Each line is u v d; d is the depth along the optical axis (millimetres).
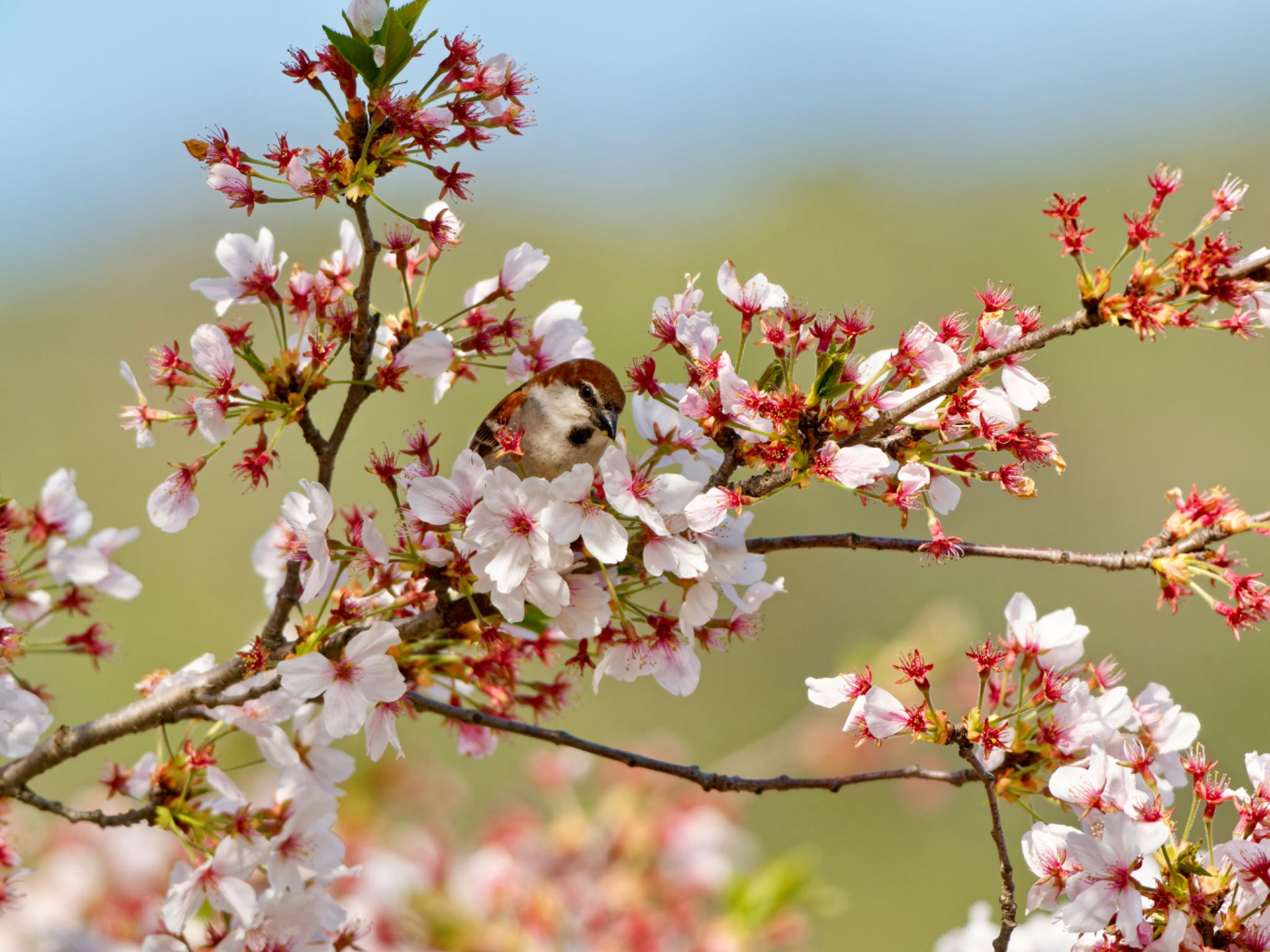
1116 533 24141
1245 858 5867
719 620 7277
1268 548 22422
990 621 22781
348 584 7305
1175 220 31016
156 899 9242
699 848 10508
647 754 11055
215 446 6891
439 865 10320
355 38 6262
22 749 6926
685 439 7258
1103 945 6023
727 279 6820
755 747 13508
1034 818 6703
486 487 6289
